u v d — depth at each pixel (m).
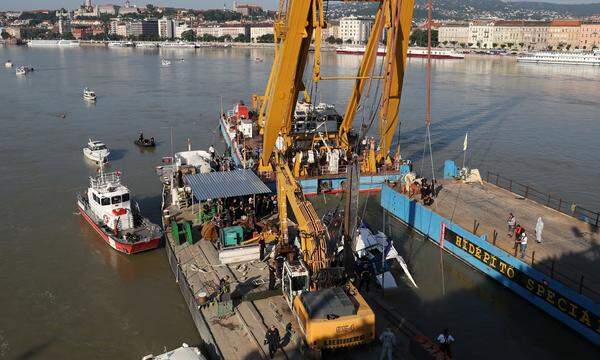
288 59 37.94
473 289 37.16
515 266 35.59
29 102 121.06
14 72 190.75
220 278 34.47
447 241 43.00
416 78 177.00
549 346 30.81
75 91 141.00
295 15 36.62
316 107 68.00
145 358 26.52
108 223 43.44
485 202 47.59
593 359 29.53
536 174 69.50
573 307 31.33
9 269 39.81
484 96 135.38
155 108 115.62
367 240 38.12
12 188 59.47
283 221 37.78
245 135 73.81
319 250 31.55
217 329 29.17
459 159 75.38
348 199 30.97
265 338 27.66
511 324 33.00
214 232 39.62
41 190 58.88
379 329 29.53
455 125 98.50
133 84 159.12
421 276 39.00
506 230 40.75
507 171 70.50
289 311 30.45
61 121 99.69
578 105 122.50
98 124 97.69
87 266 40.34
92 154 71.50
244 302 31.55
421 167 70.56
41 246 43.84
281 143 51.69
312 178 55.62
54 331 32.31
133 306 35.03
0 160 71.44
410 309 34.56
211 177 43.44
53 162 71.00
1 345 30.86
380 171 57.91
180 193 46.81
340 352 26.11
